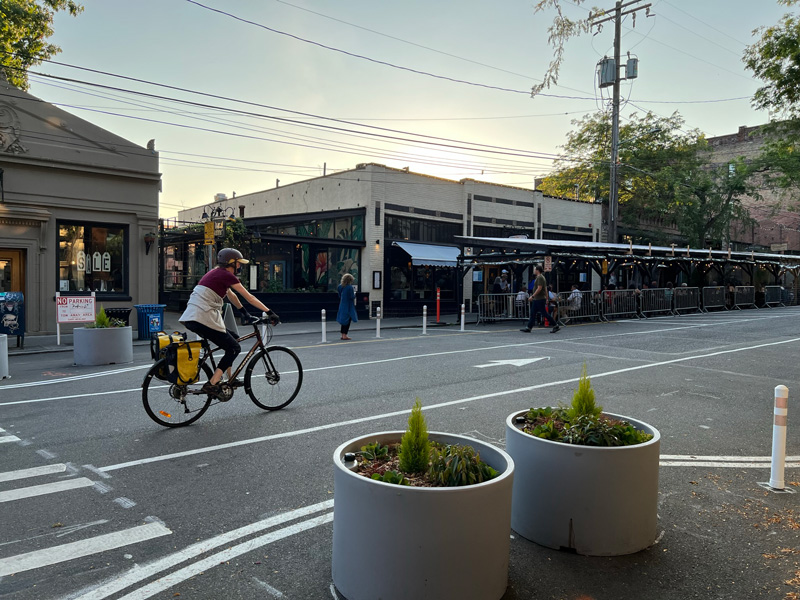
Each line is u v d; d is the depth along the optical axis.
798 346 13.48
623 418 4.09
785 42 14.80
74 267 16.44
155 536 3.62
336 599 2.90
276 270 23.72
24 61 20.42
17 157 15.07
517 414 4.11
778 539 3.65
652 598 2.96
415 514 2.64
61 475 4.71
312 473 4.77
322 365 10.48
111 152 16.67
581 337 15.49
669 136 33.56
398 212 24.09
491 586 2.80
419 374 9.55
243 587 3.02
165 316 22.00
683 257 26.75
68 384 8.66
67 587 3.01
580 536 3.40
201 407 6.46
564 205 31.81
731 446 5.69
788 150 21.00
